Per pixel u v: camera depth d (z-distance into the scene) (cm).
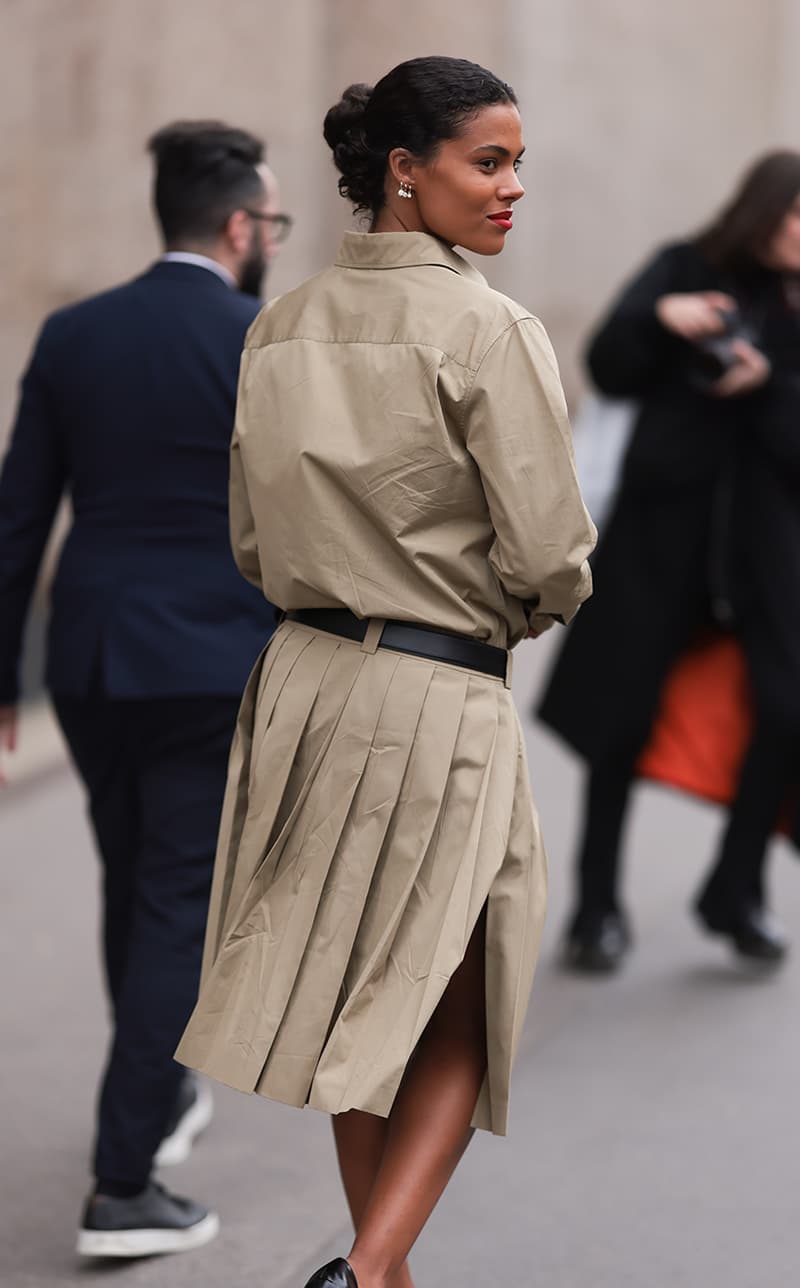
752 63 2714
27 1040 579
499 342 327
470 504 335
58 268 978
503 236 340
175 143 450
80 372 443
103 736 451
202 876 441
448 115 331
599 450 641
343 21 1345
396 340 332
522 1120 530
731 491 625
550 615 346
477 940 350
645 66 2362
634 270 2398
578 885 659
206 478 439
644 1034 598
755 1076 564
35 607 985
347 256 346
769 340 617
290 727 344
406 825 334
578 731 643
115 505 443
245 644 441
